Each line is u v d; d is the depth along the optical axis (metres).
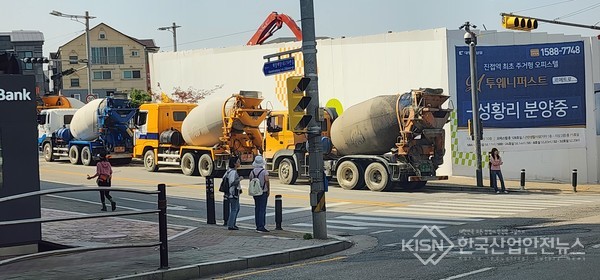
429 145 28.59
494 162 29.38
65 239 15.45
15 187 13.18
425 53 36.09
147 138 36.38
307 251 14.10
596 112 36.59
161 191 11.62
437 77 35.69
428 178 28.38
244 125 32.25
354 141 29.17
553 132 35.97
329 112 30.94
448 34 35.28
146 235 16.16
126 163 41.09
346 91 39.34
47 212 20.50
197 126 33.16
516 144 35.75
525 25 26.81
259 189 17.03
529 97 35.75
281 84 42.28
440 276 10.63
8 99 13.14
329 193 27.72
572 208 21.59
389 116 28.30
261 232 17.00
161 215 11.62
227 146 32.50
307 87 15.81
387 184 28.06
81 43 89.38
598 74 36.72
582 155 36.19
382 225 18.80
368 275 11.10
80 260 12.77
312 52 15.84
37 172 13.45
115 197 25.47
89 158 38.69
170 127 36.06
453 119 35.34
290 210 22.36
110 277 10.98
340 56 39.53
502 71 35.59
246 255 13.20
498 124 35.62
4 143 13.09
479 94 35.44
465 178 34.72
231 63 45.25
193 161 33.84
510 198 26.30
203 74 46.88
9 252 13.19
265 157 32.38
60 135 40.91
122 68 90.88
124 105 37.94
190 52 47.66
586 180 36.22
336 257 13.88
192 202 24.31
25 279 10.89
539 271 10.67
